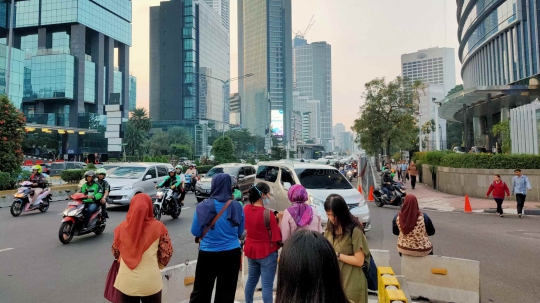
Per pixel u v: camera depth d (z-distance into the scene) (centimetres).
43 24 9944
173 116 13662
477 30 6209
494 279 596
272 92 18550
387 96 3177
